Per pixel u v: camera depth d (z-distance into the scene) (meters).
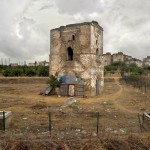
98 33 37.72
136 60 186.25
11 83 63.84
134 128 16.05
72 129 15.83
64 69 36.22
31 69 82.06
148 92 37.38
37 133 13.96
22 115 20.64
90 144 11.84
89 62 34.62
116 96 35.16
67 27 36.06
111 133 13.40
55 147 11.58
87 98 33.25
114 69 117.00
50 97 34.09
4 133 13.44
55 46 37.28
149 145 12.06
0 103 27.75
